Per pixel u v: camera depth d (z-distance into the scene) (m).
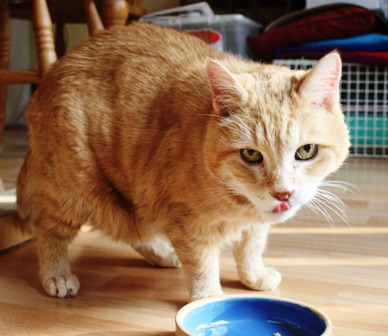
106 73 1.39
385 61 3.06
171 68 1.38
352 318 1.19
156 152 1.30
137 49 1.42
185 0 4.08
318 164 1.20
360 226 1.90
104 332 1.15
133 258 1.62
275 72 1.32
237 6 4.10
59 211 1.41
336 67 1.19
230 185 1.22
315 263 1.53
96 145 1.36
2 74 2.18
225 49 3.30
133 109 1.34
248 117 1.19
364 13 3.07
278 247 1.67
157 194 1.31
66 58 1.45
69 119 1.36
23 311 1.25
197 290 1.28
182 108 1.30
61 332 1.15
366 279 1.41
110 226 1.45
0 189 2.02
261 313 1.14
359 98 3.31
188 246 1.27
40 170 1.43
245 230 1.35
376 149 3.34
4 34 2.83
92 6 2.27
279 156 1.17
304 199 1.20
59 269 1.41
